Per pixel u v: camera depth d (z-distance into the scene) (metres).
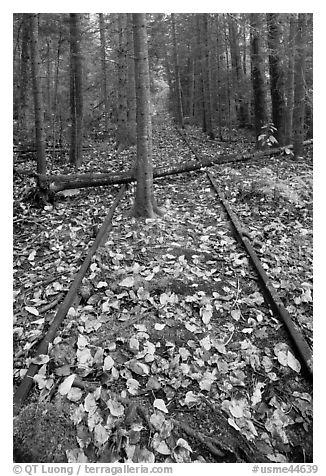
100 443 1.80
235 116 14.17
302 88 7.11
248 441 1.85
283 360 2.28
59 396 2.02
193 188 5.76
